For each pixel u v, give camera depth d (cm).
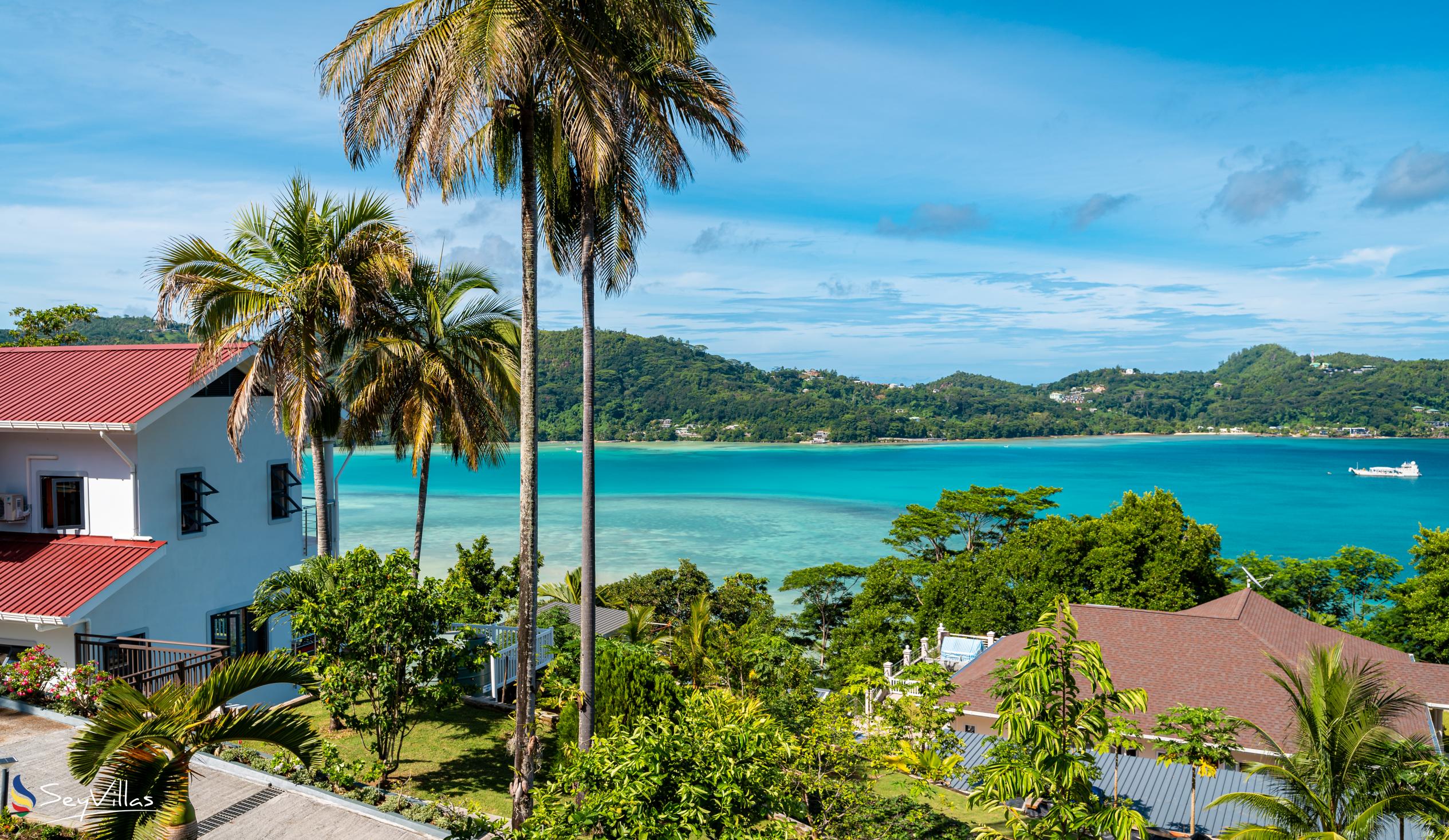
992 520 8050
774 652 2495
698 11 1566
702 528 12381
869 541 11256
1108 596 4434
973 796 1481
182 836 1113
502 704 2153
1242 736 2323
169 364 2402
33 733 1705
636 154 1588
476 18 1298
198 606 2359
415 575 1734
